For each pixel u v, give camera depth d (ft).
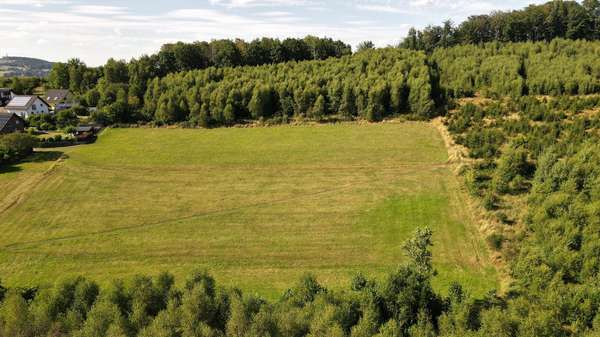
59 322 81.56
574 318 79.36
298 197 156.46
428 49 370.94
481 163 161.68
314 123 243.60
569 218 107.96
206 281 91.97
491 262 111.96
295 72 285.64
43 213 148.77
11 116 242.17
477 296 98.58
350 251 121.19
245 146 212.84
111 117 258.98
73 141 224.94
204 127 250.37
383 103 245.24
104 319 80.43
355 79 256.52
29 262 120.67
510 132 181.98
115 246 127.85
